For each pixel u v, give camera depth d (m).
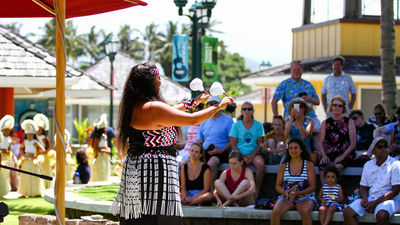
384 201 7.25
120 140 4.25
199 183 8.38
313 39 18.66
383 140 7.38
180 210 4.24
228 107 7.55
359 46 17.50
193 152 8.38
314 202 7.57
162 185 4.15
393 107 12.61
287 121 9.21
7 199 11.42
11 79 12.24
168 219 4.18
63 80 4.45
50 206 10.43
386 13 12.64
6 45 13.04
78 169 12.18
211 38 13.95
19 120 24.14
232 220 7.75
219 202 8.21
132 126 4.20
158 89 4.28
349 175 8.68
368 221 7.28
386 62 12.66
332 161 8.75
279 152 9.23
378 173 7.45
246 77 20.39
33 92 16.25
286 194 7.57
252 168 9.11
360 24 17.47
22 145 12.12
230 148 9.44
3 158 11.95
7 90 14.07
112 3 5.25
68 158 13.22
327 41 17.95
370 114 17.33
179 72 15.06
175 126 4.41
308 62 18.58
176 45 15.00
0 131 11.88
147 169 4.15
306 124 9.12
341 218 7.43
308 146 9.19
